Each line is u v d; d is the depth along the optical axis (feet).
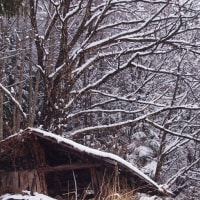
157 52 52.39
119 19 64.44
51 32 56.29
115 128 50.57
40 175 30.68
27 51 61.31
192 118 58.75
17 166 31.94
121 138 63.41
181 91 64.03
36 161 30.99
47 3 64.03
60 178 34.42
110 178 30.50
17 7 21.93
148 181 29.78
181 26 53.16
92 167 30.94
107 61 58.95
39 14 64.34
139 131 65.05
